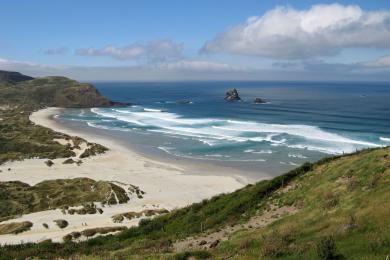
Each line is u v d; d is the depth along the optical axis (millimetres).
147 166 73562
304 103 190375
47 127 123375
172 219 34156
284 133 102562
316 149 82750
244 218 28281
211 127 116188
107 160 79000
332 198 25125
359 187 24875
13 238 39500
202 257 17656
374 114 141000
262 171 68000
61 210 49406
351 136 96375
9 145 91125
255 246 18516
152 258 18109
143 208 51062
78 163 76688
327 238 15820
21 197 56562
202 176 66000
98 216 47688
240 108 172000
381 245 13922
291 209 27234
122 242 29625
